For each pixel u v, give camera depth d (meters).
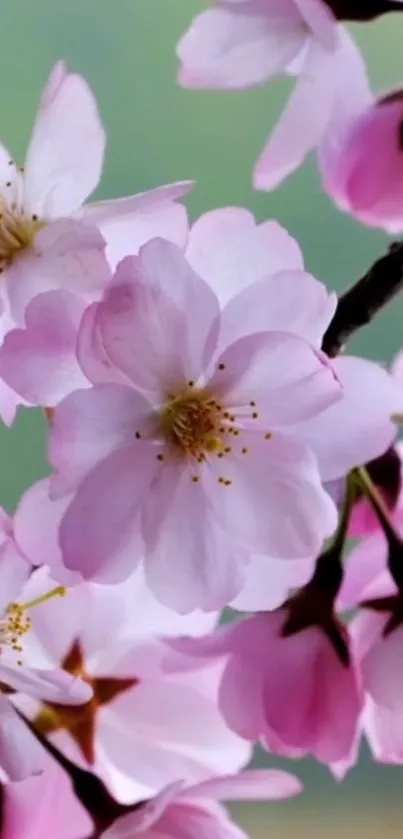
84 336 0.29
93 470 0.30
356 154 0.32
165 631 0.31
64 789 0.30
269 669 0.30
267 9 0.31
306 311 0.29
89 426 0.29
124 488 0.30
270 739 0.30
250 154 0.40
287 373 0.29
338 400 0.29
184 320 0.29
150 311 0.29
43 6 0.41
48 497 0.30
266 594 0.30
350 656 0.30
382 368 0.30
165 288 0.29
